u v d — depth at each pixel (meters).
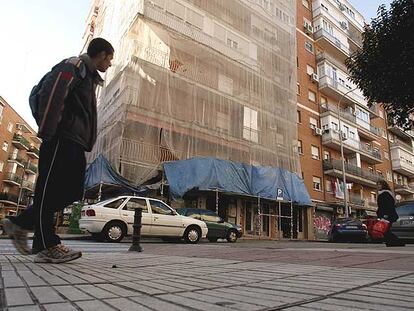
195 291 1.94
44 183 3.01
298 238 25.27
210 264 3.70
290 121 25.59
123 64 18.36
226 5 23.88
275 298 1.76
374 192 36.97
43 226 3.02
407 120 11.22
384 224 9.67
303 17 34.72
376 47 11.06
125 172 15.63
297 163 25.11
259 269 3.25
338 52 36.56
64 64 3.10
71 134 3.08
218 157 19.61
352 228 18.12
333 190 30.58
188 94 19.38
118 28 21.14
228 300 1.68
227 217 21.11
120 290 1.87
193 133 18.70
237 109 21.75
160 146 17.00
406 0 10.33
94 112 3.36
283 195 21.88
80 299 1.57
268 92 24.44
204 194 19.75
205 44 20.98
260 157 22.12
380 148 41.25
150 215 11.61
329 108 32.97
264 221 23.39
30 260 3.27
